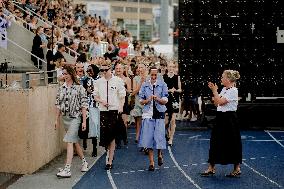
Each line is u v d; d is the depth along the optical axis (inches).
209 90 802.2
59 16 1071.0
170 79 644.1
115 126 504.7
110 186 441.1
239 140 478.0
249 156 592.4
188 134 758.5
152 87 500.1
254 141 703.7
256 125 805.2
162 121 503.5
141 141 503.2
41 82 540.1
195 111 875.4
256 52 791.7
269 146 663.1
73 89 460.8
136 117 661.3
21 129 476.7
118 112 506.9
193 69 802.2
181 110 889.5
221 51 796.6
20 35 787.4
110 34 1332.4
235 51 794.2
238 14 789.2
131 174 489.4
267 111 801.6
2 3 773.3
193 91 805.2
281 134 767.1
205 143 677.9
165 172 500.1
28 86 485.7
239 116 805.2
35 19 855.7
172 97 645.9
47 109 529.7
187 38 799.1
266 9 785.6
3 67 618.5
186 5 796.6
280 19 784.3
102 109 504.1
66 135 466.3
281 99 796.6
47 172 488.4
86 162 497.7
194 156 585.9
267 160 569.0
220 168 520.7
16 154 479.2
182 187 440.1
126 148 631.2
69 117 462.9
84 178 469.1
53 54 765.9
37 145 495.2
